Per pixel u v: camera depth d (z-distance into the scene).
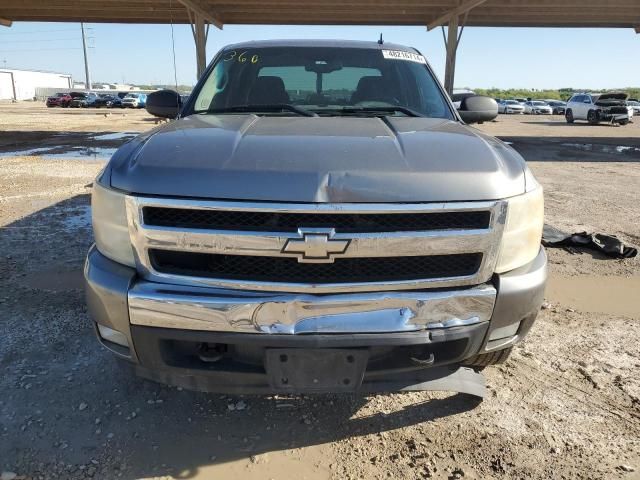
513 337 2.33
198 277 2.03
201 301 1.99
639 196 8.42
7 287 4.20
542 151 15.25
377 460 2.39
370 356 2.14
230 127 2.55
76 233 5.75
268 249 1.95
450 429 2.60
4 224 6.10
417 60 3.84
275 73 3.57
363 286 2.02
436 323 2.07
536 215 2.27
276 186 1.94
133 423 2.59
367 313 2.02
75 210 6.84
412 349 2.15
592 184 9.49
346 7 18.66
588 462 2.38
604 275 4.79
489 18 21.42
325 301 1.99
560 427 2.62
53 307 3.84
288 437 2.53
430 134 2.50
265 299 1.99
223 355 2.13
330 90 3.49
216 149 2.15
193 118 2.96
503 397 2.86
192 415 2.67
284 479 2.27
